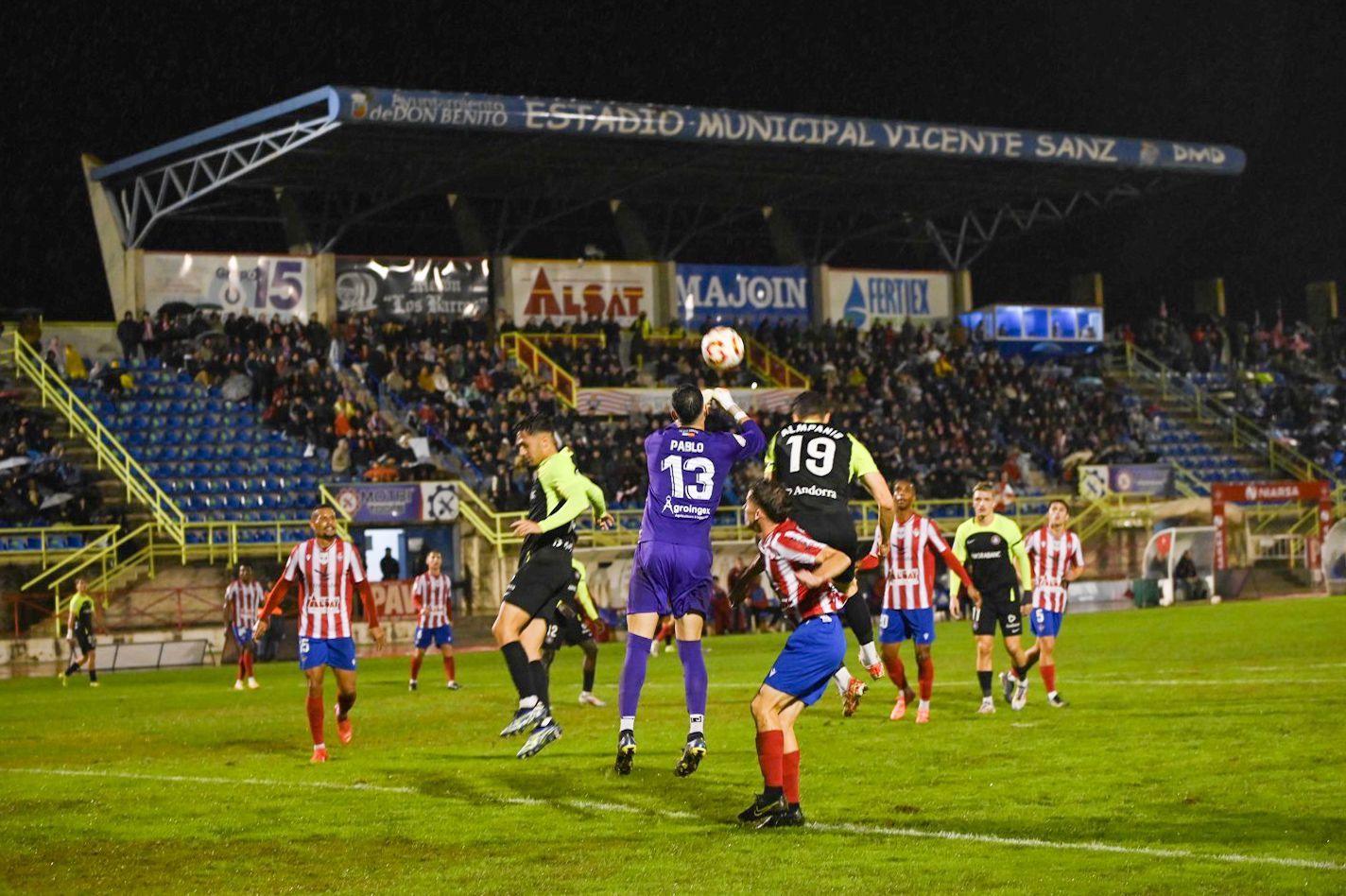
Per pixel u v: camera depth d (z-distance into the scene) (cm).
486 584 4500
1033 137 5406
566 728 1839
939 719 1775
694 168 5441
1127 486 5394
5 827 1185
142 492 4281
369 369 5119
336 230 5409
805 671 1077
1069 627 3653
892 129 5188
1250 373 6569
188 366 4938
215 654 4066
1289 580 5219
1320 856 943
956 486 5225
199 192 4875
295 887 945
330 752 1650
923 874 919
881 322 6253
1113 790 1201
